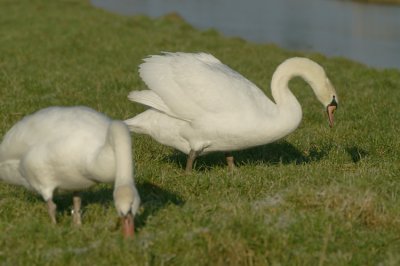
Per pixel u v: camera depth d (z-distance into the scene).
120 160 8.84
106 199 11.23
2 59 27.16
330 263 8.98
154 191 11.82
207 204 10.61
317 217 9.84
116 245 8.96
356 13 57.03
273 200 11.06
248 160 13.83
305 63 13.09
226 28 47.78
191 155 12.95
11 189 12.00
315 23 51.00
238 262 8.83
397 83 24.69
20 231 9.72
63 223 10.33
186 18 52.16
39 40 32.22
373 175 11.91
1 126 16.05
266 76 25.19
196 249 8.99
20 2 48.53
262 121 12.46
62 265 8.80
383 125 17.12
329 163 13.65
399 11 58.94
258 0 65.62
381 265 9.05
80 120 9.87
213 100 12.51
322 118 18.14
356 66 30.66
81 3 50.66
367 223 10.10
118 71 24.92
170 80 12.90
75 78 22.86
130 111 18.39
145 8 59.06
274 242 9.14
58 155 9.53
